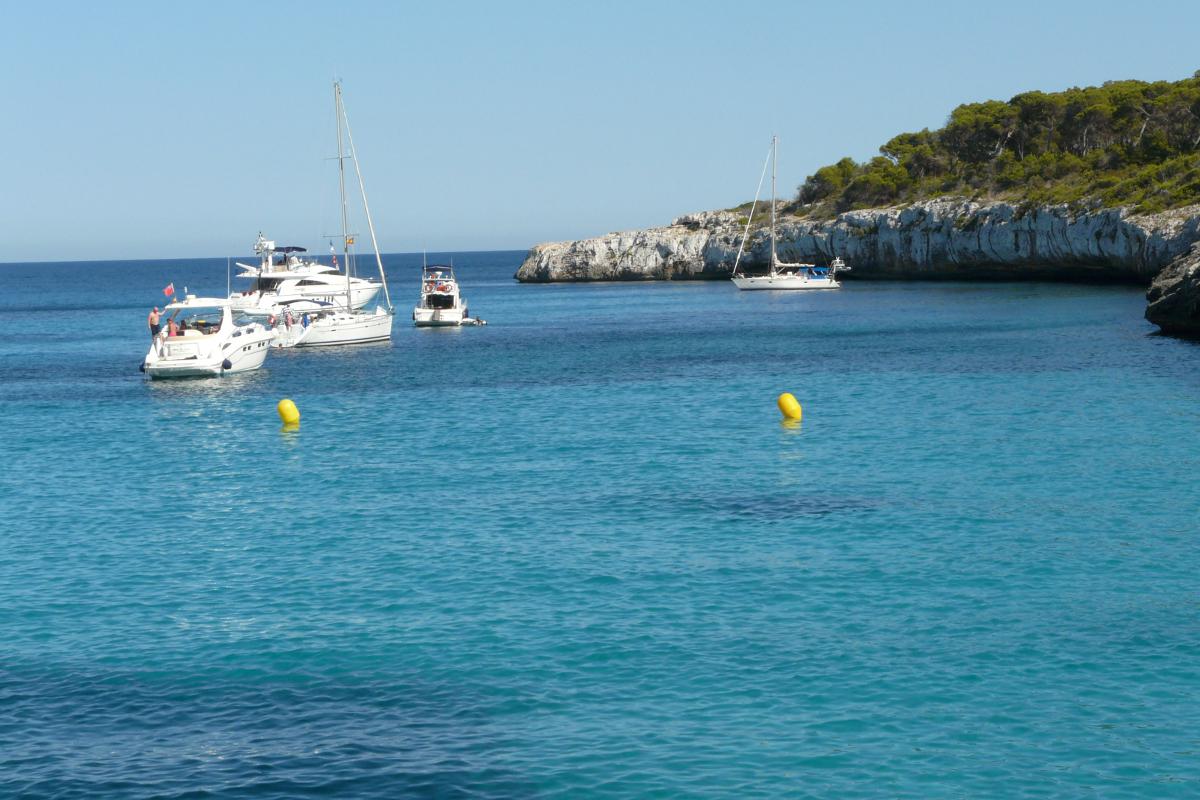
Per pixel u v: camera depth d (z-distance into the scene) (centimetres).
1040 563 2119
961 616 1838
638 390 4772
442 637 1773
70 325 10556
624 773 1330
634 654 1689
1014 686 1557
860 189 14825
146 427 4084
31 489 3006
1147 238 9762
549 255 18362
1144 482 2750
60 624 1878
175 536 2461
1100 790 1286
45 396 5016
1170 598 1909
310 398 4762
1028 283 11919
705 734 1425
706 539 2330
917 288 12000
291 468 3234
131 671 1664
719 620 1830
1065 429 3478
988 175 13325
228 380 5450
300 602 1966
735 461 3166
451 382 5216
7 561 2275
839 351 6162
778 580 2039
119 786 1313
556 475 3030
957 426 3606
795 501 2661
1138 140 12312
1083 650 1683
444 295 9038
